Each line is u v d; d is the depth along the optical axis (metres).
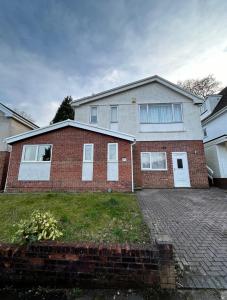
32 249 2.74
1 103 12.96
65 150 10.35
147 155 12.34
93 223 4.85
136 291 2.44
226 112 13.77
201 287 2.50
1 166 12.13
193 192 10.12
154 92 13.25
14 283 2.64
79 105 13.41
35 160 10.34
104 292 2.45
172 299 2.30
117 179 9.77
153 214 5.91
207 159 13.93
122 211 5.92
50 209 6.14
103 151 10.20
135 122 12.88
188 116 12.70
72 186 9.84
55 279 2.62
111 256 2.62
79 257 2.65
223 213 6.02
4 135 12.73
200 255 3.38
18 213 5.82
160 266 2.52
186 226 4.86
